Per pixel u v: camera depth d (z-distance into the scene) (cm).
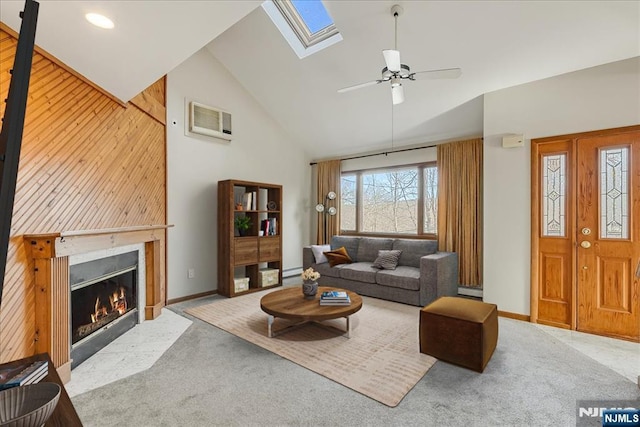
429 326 260
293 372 236
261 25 387
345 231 604
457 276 445
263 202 554
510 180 356
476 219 440
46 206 216
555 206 335
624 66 295
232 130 499
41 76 213
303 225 637
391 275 418
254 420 182
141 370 240
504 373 234
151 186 367
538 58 311
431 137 486
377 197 564
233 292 452
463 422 180
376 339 296
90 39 204
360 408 193
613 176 304
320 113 510
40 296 208
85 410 191
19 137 73
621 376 230
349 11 313
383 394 207
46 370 131
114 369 242
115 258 300
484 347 236
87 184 258
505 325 335
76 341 250
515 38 297
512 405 196
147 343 289
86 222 257
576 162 321
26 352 201
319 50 385
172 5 176
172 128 418
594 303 313
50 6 171
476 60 333
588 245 316
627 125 294
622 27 263
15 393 97
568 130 322
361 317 359
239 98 511
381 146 546
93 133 266
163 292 407
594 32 272
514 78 343
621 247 301
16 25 185
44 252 204
